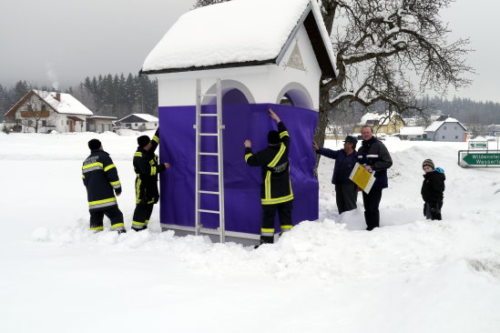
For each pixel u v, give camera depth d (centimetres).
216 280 462
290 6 653
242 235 649
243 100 881
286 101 913
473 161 1714
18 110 6322
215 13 718
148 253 574
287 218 623
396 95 1562
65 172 1669
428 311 322
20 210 946
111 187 698
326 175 1642
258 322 353
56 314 371
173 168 704
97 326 349
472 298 330
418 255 492
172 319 361
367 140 771
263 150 599
